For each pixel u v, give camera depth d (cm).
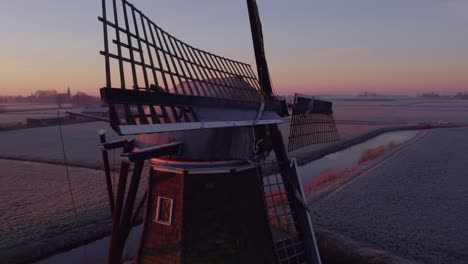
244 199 1011
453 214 2277
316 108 1380
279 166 1195
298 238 1164
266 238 1052
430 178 3309
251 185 1048
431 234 1936
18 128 8112
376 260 1510
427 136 6538
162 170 1016
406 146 5334
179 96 705
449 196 2706
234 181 988
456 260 1619
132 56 634
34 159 4291
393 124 9000
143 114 598
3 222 2119
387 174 3503
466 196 2698
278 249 1074
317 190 2930
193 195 962
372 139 6600
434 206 2458
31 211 2336
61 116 11831
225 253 955
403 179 3284
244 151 995
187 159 973
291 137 1234
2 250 1706
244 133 997
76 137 6488
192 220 953
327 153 4956
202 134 962
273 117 1061
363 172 3612
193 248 943
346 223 2117
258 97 1141
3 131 7469
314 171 3828
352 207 2442
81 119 10850
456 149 5016
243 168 1009
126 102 556
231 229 966
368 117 11562
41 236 1892
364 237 1894
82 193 2797
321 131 1431
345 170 3800
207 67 1048
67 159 4247
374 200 2616
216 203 968
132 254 1672
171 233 968
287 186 1198
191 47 1022
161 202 1009
